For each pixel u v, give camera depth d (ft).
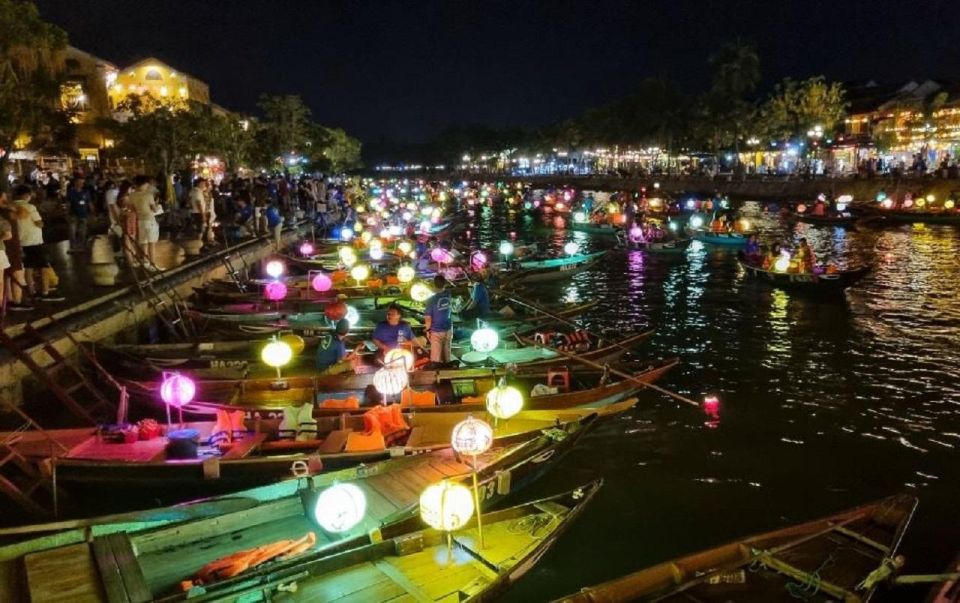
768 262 84.43
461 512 24.34
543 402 38.65
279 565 22.84
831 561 25.55
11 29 59.41
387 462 30.94
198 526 25.67
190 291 66.49
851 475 36.86
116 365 44.50
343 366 41.75
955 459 38.52
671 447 39.86
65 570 22.77
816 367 53.93
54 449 31.68
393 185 297.74
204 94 232.53
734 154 277.23
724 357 56.75
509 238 139.54
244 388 39.96
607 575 28.73
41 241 50.42
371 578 23.52
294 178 199.11
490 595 23.04
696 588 24.31
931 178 164.25
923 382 50.34
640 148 326.65
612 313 72.95
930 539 30.99
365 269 69.82
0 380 37.14
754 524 32.42
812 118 225.35
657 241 113.70
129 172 140.67
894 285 85.40
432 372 41.52
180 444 31.65
